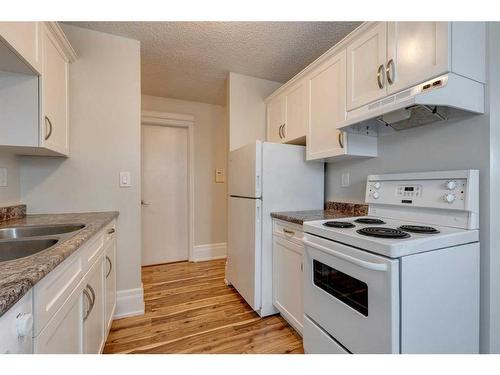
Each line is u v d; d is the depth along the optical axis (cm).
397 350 89
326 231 122
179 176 346
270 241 197
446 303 100
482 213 114
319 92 189
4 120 127
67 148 175
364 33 150
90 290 116
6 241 100
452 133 129
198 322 188
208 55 223
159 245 334
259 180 195
